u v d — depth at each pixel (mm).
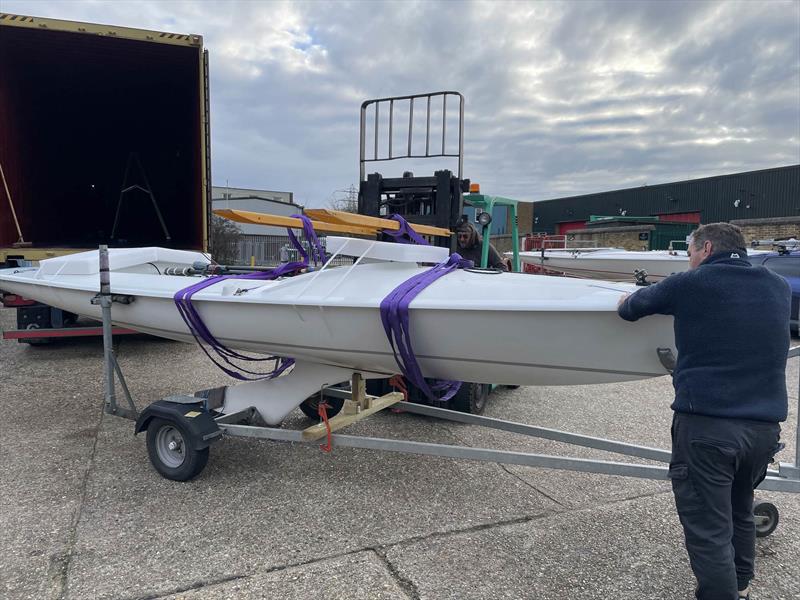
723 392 1884
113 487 3035
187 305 3260
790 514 2920
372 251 2990
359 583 2234
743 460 1951
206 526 2648
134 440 3729
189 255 4781
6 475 3162
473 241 4434
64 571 2264
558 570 2371
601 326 2373
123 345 6988
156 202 9867
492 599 2168
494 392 5352
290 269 3492
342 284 2945
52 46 7258
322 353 3090
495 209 5691
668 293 2000
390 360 2889
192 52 7465
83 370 5660
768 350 1903
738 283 1915
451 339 2691
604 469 2527
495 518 2803
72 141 9992
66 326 6160
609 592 2234
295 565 2350
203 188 6879
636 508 2939
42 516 2703
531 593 2213
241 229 25781
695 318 1940
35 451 3520
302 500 2939
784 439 4176
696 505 1952
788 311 1983
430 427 4160
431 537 2604
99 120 9766
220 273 4176
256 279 3455
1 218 7199
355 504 2910
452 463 3477
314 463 3420
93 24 6379
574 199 34781
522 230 40000
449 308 2561
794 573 2410
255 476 3217
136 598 2104
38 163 8922
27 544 2455
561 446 3846
